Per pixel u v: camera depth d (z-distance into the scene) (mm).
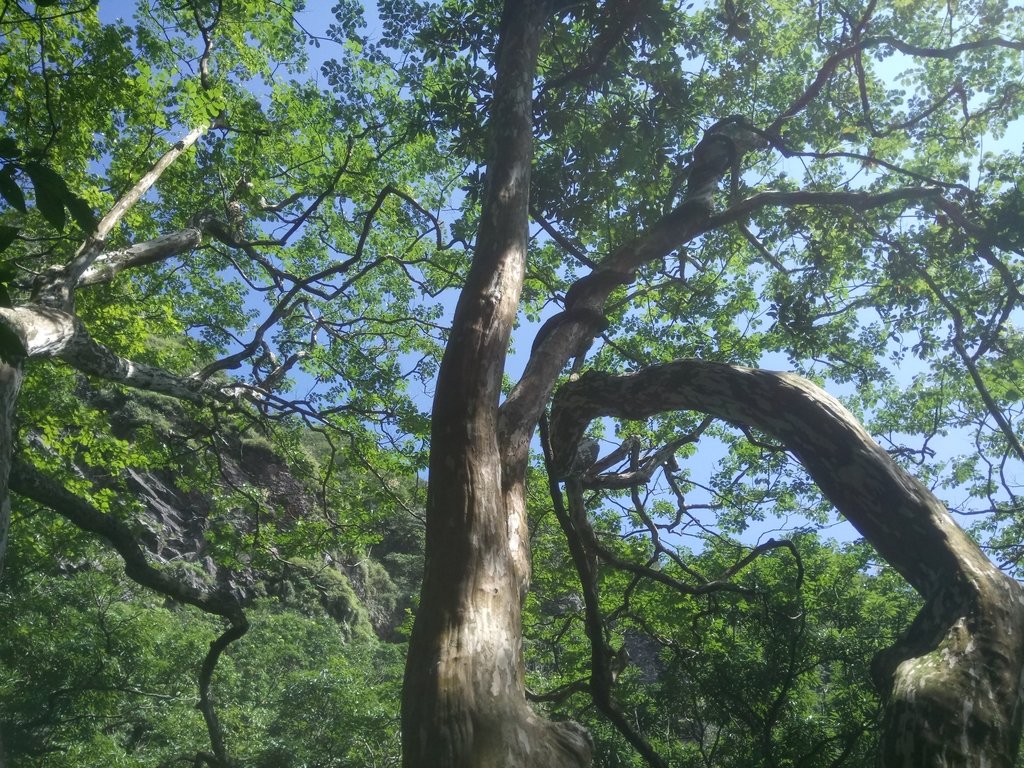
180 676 24875
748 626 13367
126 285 14672
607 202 9781
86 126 11703
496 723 3189
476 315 4602
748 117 10945
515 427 4848
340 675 22578
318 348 14102
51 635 18859
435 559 3789
